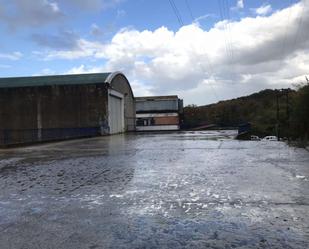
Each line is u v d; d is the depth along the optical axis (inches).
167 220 263.3
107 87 1819.6
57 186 400.8
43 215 283.1
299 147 841.5
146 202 316.8
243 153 711.7
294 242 215.2
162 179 426.0
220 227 245.6
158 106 3107.8
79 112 1838.1
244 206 296.8
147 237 228.7
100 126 1814.7
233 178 421.1
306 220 256.8
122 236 231.1
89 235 234.4
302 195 330.0
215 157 647.1
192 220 262.4
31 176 478.6
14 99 1891.0
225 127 2965.1
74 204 315.9
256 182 393.7
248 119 3523.6
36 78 2009.1
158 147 911.7
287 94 1690.5
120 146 981.2
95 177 455.8
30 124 1876.2
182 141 1148.5
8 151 888.9
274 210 283.3
